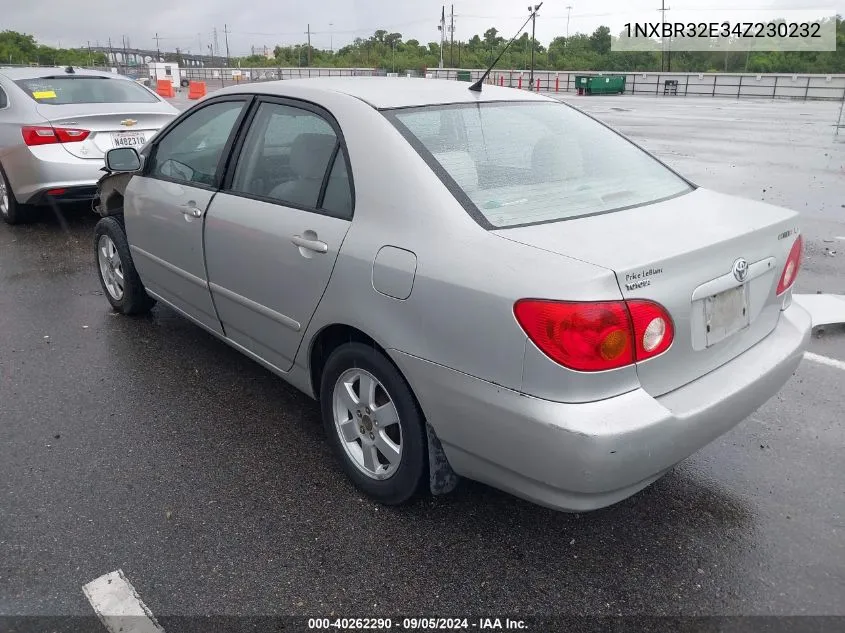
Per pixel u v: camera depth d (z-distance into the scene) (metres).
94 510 2.98
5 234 7.59
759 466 3.31
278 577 2.62
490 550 2.76
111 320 5.14
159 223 4.16
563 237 2.43
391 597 2.53
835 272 6.09
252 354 3.68
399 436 2.92
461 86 3.48
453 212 2.56
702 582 2.60
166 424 3.69
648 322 2.25
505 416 2.32
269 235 3.21
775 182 10.02
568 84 40.34
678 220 2.68
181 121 4.17
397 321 2.62
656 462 2.31
